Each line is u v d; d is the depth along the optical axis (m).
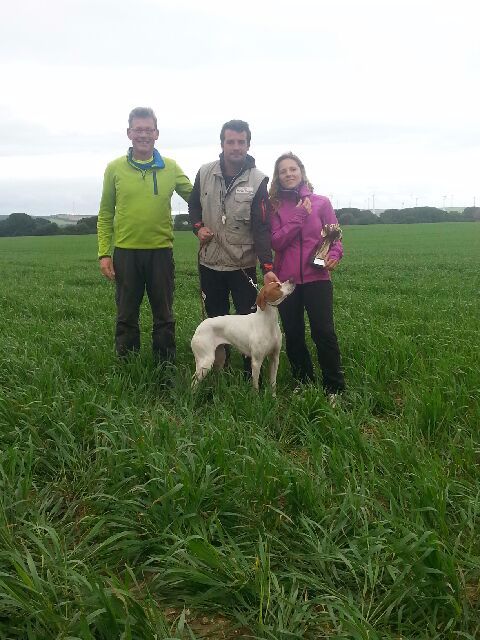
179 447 3.68
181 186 6.21
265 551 2.91
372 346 6.38
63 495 3.65
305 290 5.39
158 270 6.09
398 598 2.55
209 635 2.52
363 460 3.84
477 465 3.79
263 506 3.25
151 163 5.97
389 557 2.81
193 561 2.70
